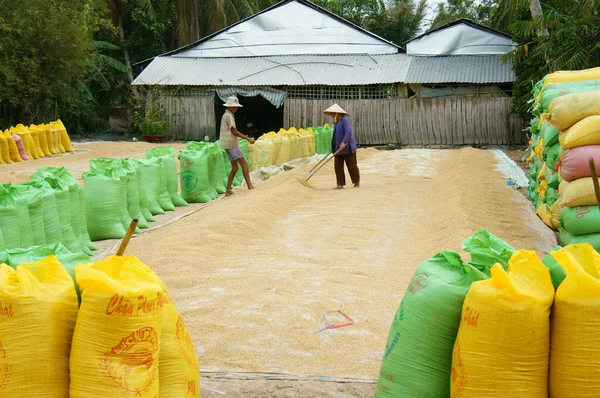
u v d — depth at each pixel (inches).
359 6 1610.5
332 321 221.5
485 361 123.4
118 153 900.6
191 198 470.6
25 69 943.7
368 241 345.1
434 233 358.3
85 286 122.6
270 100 1072.8
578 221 278.5
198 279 267.0
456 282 134.5
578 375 120.9
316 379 176.2
